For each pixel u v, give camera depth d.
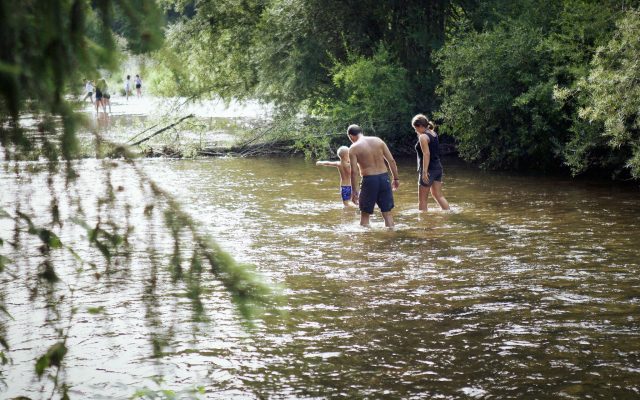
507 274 9.71
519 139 20.81
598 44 18.97
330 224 13.41
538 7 22.47
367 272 9.93
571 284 9.18
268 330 7.57
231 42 26.89
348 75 24.05
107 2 2.51
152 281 2.81
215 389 6.09
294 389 6.09
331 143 25.33
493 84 20.66
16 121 2.56
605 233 12.30
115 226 2.81
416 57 25.77
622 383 6.10
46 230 2.86
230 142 27.30
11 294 7.96
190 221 2.82
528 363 6.59
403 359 6.75
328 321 7.87
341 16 25.62
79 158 2.72
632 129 17.27
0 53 2.45
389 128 24.55
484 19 24.41
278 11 25.22
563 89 17.38
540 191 17.14
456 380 6.24
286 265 10.35
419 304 8.44
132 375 6.34
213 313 7.98
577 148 18.48
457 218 13.88
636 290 8.88
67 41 2.49
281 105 26.33
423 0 25.55
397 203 15.81
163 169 21.91
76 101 2.63
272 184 18.75
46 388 6.03
